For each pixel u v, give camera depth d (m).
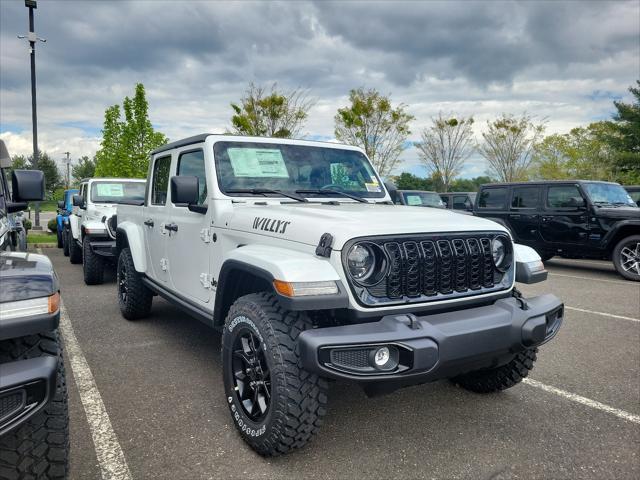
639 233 8.98
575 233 9.62
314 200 3.75
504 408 3.39
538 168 31.36
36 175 3.09
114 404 3.38
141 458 2.70
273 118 18.06
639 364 4.33
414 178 34.91
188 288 3.97
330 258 2.53
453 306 2.84
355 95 20.31
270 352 2.54
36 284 1.89
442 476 2.57
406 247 2.65
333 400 3.49
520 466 2.67
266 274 2.56
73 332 5.09
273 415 2.53
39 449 2.04
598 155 31.44
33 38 15.59
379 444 2.88
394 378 2.38
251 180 3.70
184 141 4.17
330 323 2.73
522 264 3.19
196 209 3.67
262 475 2.55
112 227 7.40
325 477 2.54
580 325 5.67
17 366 1.84
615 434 3.04
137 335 4.98
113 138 17.64
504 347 2.71
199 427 3.05
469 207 13.72
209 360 4.27
